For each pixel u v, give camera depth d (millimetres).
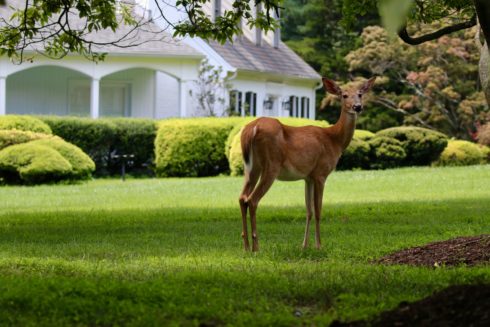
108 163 30734
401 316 6090
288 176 10922
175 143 29953
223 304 6824
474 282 7586
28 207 18859
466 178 25422
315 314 6754
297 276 8289
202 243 11969
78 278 7988
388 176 26562
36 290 7133
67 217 16125
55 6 13750
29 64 29734
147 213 16812
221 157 30234
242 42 38250
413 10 13242
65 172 25828
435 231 13078
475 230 12977
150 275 8406
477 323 5676
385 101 43062
